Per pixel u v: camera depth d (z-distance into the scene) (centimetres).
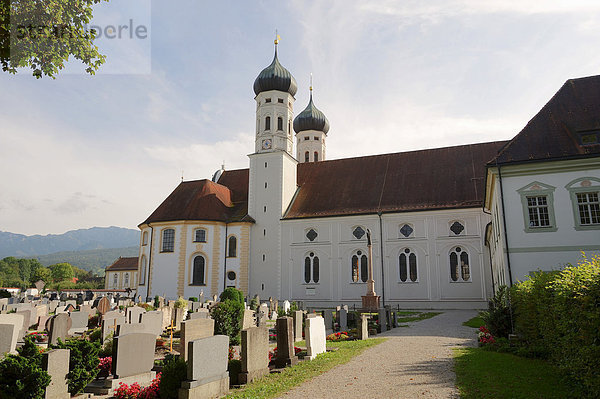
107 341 1980
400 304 4772
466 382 1220
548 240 2597
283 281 5303
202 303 3897
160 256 5431
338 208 5347
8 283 11200
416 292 4747
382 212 5012
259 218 5569
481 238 4612
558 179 2648
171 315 2848
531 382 1204
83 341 1324
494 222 3306
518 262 2619
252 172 5738
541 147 2736
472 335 2309
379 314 2652
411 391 1155
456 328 2666
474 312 4084
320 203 5544
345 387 1218
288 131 5875
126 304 4059
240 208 5900
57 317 2098
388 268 4897
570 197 2609
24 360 1101
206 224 5450
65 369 1188
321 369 1452
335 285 5081
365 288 4966
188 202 5694
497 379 1242
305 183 5966
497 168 2758
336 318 3047
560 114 2883
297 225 5391
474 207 4675
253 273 5447
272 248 5431
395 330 2686
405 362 1547
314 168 6125
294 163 5956
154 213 5784
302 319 2516
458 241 4688
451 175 5150
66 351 1194
